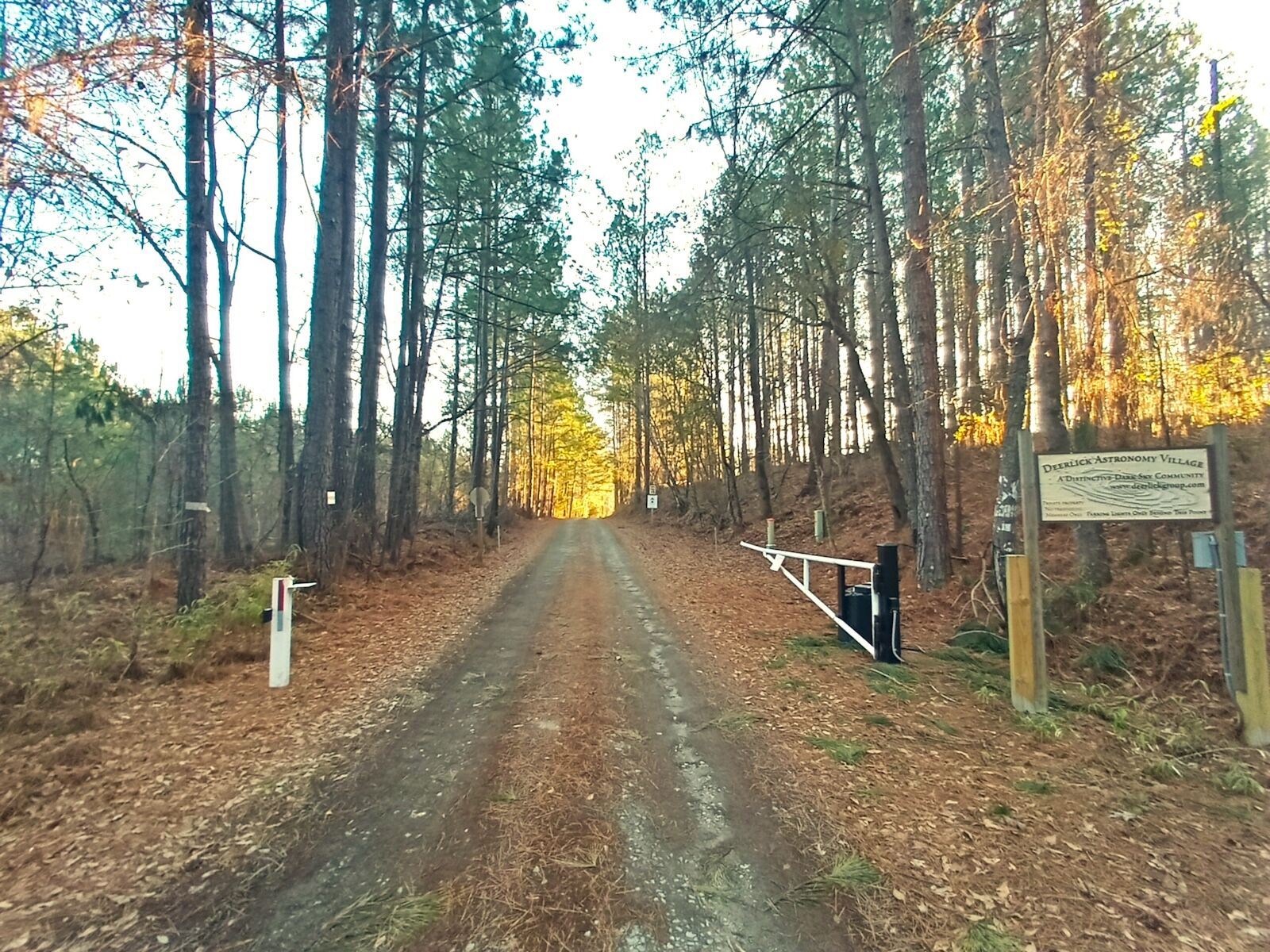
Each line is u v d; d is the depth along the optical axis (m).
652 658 7.51
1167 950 2.79
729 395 27.86
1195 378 11.09
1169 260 8.82
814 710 5.74
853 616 7.86
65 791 4.30
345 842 3.66
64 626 8.17
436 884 3.26
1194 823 3.87
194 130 9.05
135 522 15.23
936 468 10.59
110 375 16.44
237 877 3.35
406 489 17.44
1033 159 7.66
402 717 5.67
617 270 25.89
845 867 3.36
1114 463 5.48
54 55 4.04
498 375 25.06
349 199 13.40
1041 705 5.58
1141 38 8.67
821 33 12.69
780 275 15.24
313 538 11.09
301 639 8.53
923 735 5.18
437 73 14.88
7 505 12.23
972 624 8.39
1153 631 7.33
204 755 4.87
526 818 3.89
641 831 3.75
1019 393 8.62
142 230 6.29
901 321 20.91
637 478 47.47
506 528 33.62
